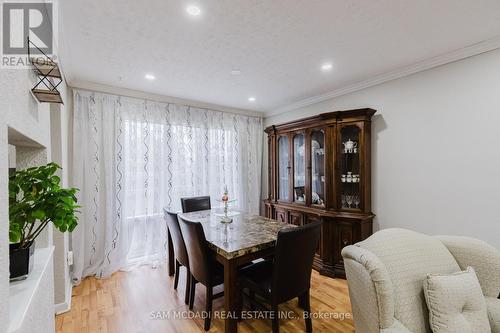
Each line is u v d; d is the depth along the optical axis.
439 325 1.20
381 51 2.23
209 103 3.92
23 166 1.55
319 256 3.06
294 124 3.47
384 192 2.81
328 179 3.00
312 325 2.02
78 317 2.13
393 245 1.46
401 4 1.59
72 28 1.82
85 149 2.93
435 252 1.50
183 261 2.34
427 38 2.01
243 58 2.35
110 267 3.00
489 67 2.09
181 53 2.24
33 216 1.06
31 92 1.21
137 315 2.16
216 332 1.93
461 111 2.24
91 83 2.95
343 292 2.55
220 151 4.08
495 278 1.41
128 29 1.85
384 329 1.18
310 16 1.71
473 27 1.86
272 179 3.94
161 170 3.47
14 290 0.98
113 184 3.10
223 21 1.76
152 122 3.41
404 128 2.64
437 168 2.40
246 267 2.17
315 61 2.42
